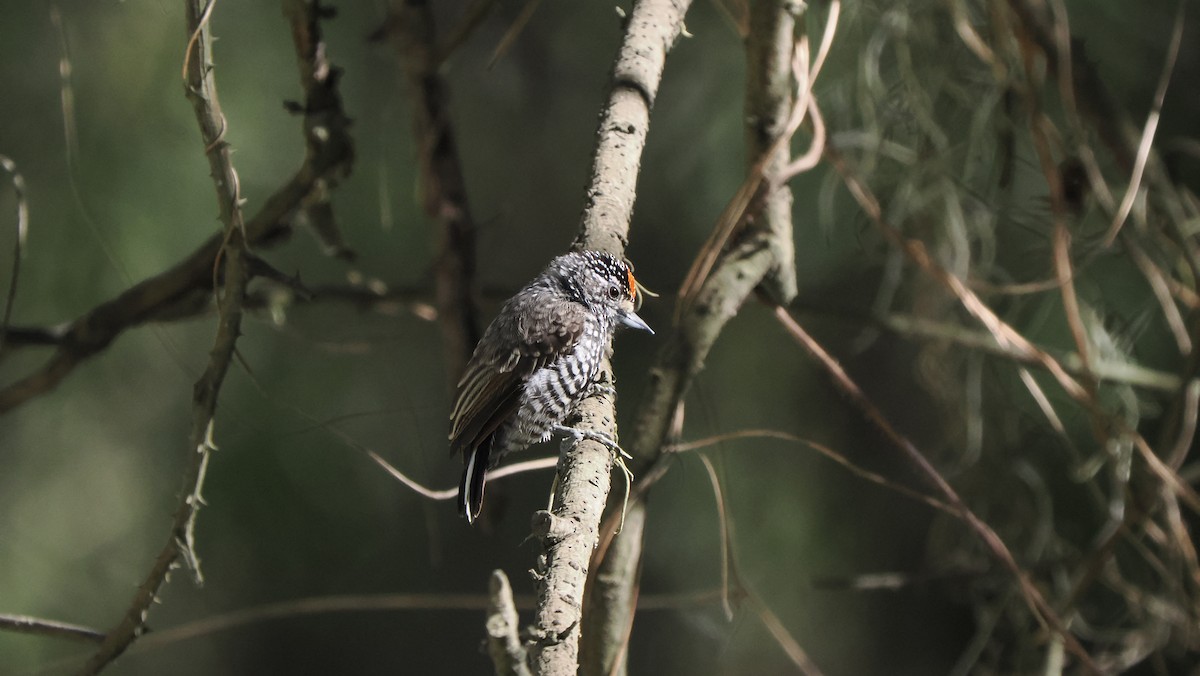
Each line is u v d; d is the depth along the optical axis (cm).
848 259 1023
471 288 802
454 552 1183
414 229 1059
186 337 1024
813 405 1093
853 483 1079
